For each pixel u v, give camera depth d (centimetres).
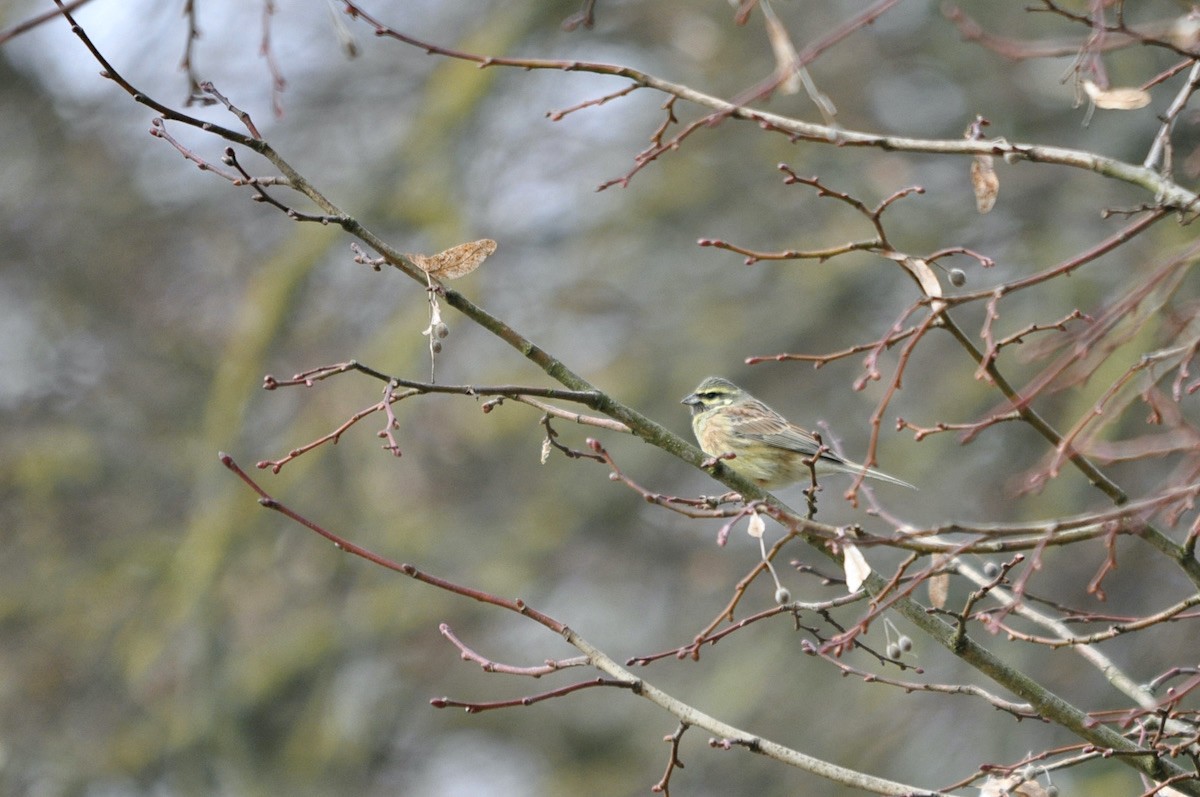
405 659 1900
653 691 575
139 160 1938
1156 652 1447
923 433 549
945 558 541
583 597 1923
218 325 1944
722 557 1858
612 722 1861
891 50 1875
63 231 1922
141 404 1884
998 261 1739
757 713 1639
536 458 1870
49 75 1903
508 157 1952
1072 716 582
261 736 1748
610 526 1867
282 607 1797
